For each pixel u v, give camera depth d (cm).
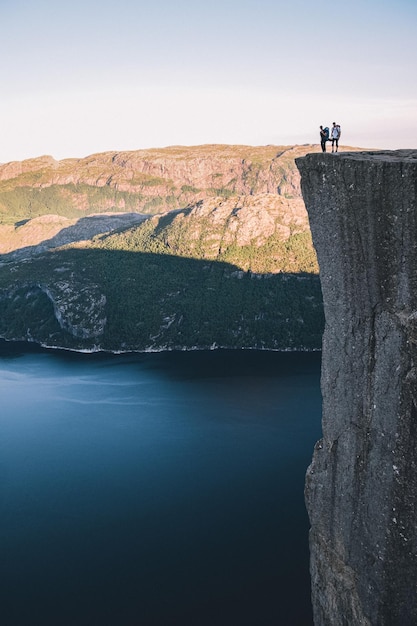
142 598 7906
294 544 9256
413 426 3156
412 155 3447
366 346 3453
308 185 3691
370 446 3472
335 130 4488
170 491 11406
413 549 3256
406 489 3234
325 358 3850
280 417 16125
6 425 15775
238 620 7419
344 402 3684
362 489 3569
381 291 3309
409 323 3127
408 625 3362
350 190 3347
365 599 3584
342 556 3853
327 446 3931
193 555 8981
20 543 9450
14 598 7956
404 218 3108
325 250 3675
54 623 7412
